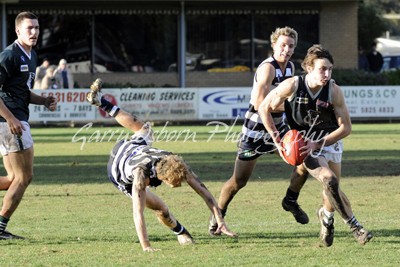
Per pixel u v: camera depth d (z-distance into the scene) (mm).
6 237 27078
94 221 31109
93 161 54094
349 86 88875
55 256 24000
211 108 86688
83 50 102188
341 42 105625
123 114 26000
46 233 28328
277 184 42125
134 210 24141
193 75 104438
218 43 104625
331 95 24469
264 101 25297
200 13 103438
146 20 102875
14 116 26641
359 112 87688
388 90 87875
